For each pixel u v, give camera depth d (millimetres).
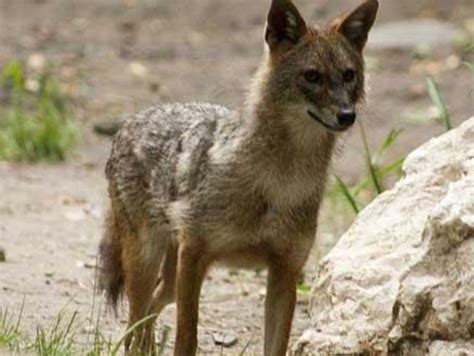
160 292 12648
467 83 24125
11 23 28531
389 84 24375
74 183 19453
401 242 11031
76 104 23516
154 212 12086
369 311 10602
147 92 24344
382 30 27594
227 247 11328
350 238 11352
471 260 9703
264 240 11266
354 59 11445
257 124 11141
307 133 11133
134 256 12312
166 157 11883
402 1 29328
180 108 12148
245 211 11164
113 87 24547
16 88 21719
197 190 11336
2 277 13992
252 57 26578
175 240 11750
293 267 11336
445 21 28125
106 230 12758
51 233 16344
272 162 11086
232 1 30469
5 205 17719
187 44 27531
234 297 14289
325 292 11078
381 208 11469
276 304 11461
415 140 21469
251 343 12633
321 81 11188
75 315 11953
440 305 9828
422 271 10023
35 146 21000
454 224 9773
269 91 11211
